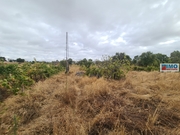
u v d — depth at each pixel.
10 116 1.99
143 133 1.56
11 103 2.39
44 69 5.85
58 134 1.52
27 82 3.34
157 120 1.81
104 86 3.18
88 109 2.22
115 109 2.12
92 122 1.75
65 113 2.08
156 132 1.55
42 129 1.68
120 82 4.27
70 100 2.51
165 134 1.52
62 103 2.49
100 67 5.85
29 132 1.62
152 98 2.57
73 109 2.22
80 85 3.93
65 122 1.79
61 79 5.35
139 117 1.90
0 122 1.83
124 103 2.37
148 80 4.46
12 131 1.65
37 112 2.15
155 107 2.21
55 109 2.26
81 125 1.66
